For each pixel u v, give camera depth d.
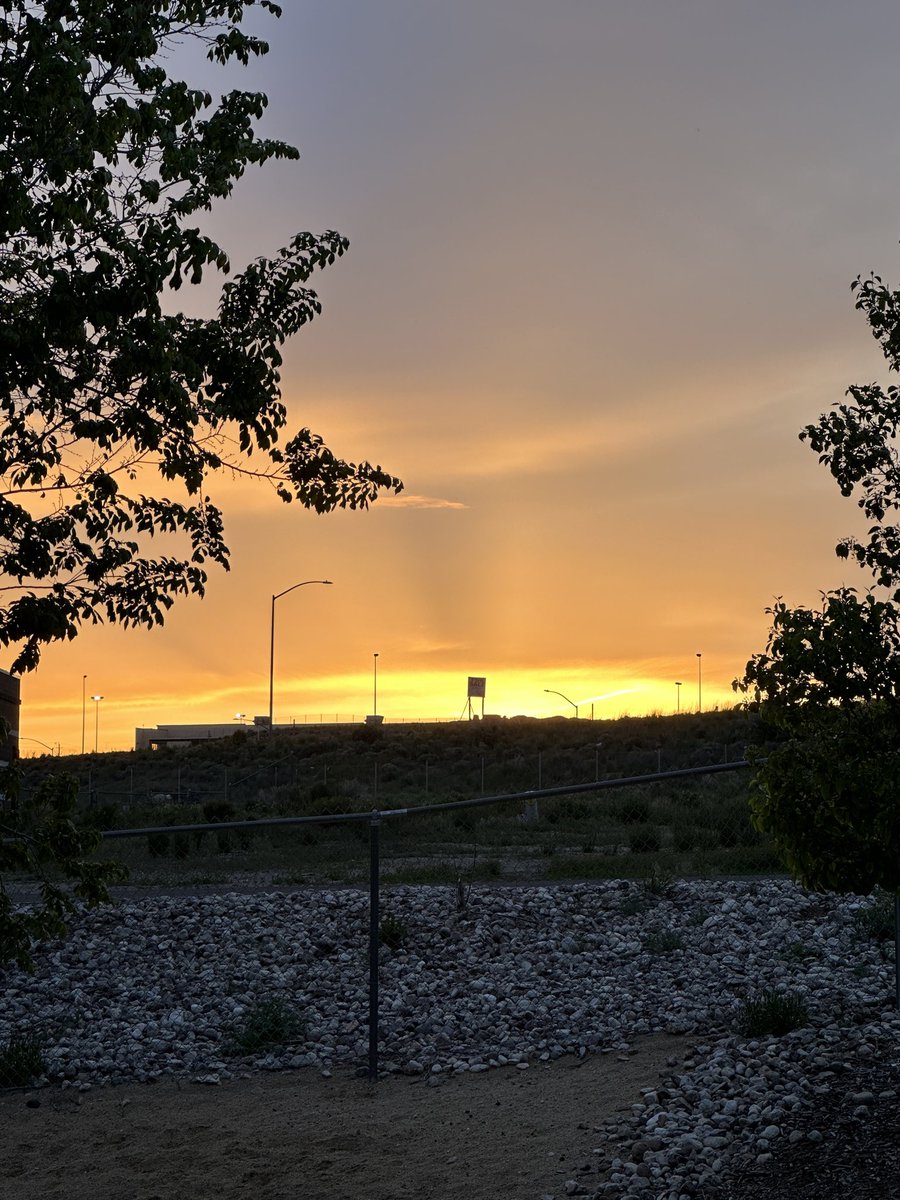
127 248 7.31
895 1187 5.94
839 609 5.98
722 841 22.06
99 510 8.18
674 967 12.48
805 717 6.16
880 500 6.36
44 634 7.93
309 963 13.66
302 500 8.75
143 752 87.50
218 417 8.36
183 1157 8.04
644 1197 6.35
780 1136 6.89
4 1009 12.62
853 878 6.07
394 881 20.03
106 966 13.92
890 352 6.52
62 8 7.57
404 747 76.50
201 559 8.68
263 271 8.40
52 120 7.13
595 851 23.98
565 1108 8.29
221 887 19.98
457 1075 9.62
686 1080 8.31
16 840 7.50
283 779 70.25
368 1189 7.11
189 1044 11.16
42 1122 9.17
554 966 12.96
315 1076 10.01
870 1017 9.47
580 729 78.06
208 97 7.87
